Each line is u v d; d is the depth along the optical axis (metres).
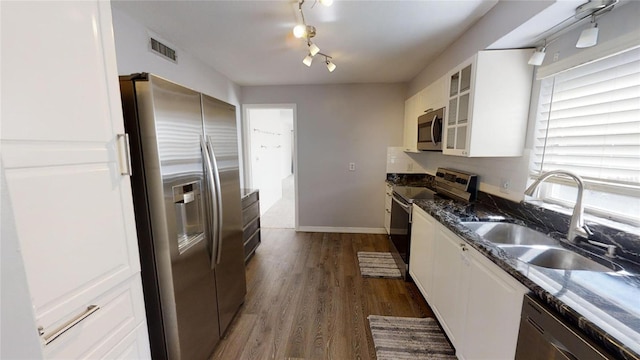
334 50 2.49
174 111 1.29
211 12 1.76
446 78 2.25
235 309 2.06
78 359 0.82
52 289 0.74
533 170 1.77
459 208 2.10
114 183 0.95
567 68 1.49
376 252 3.38
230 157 1.94
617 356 0.67
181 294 1.36
